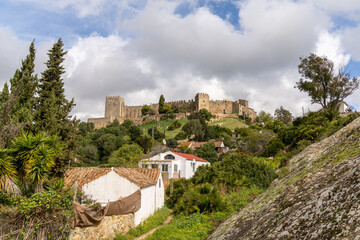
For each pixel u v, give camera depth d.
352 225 3.81
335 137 16.45
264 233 5.92
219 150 73.31
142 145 71.69
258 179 24.16
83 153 66.69
